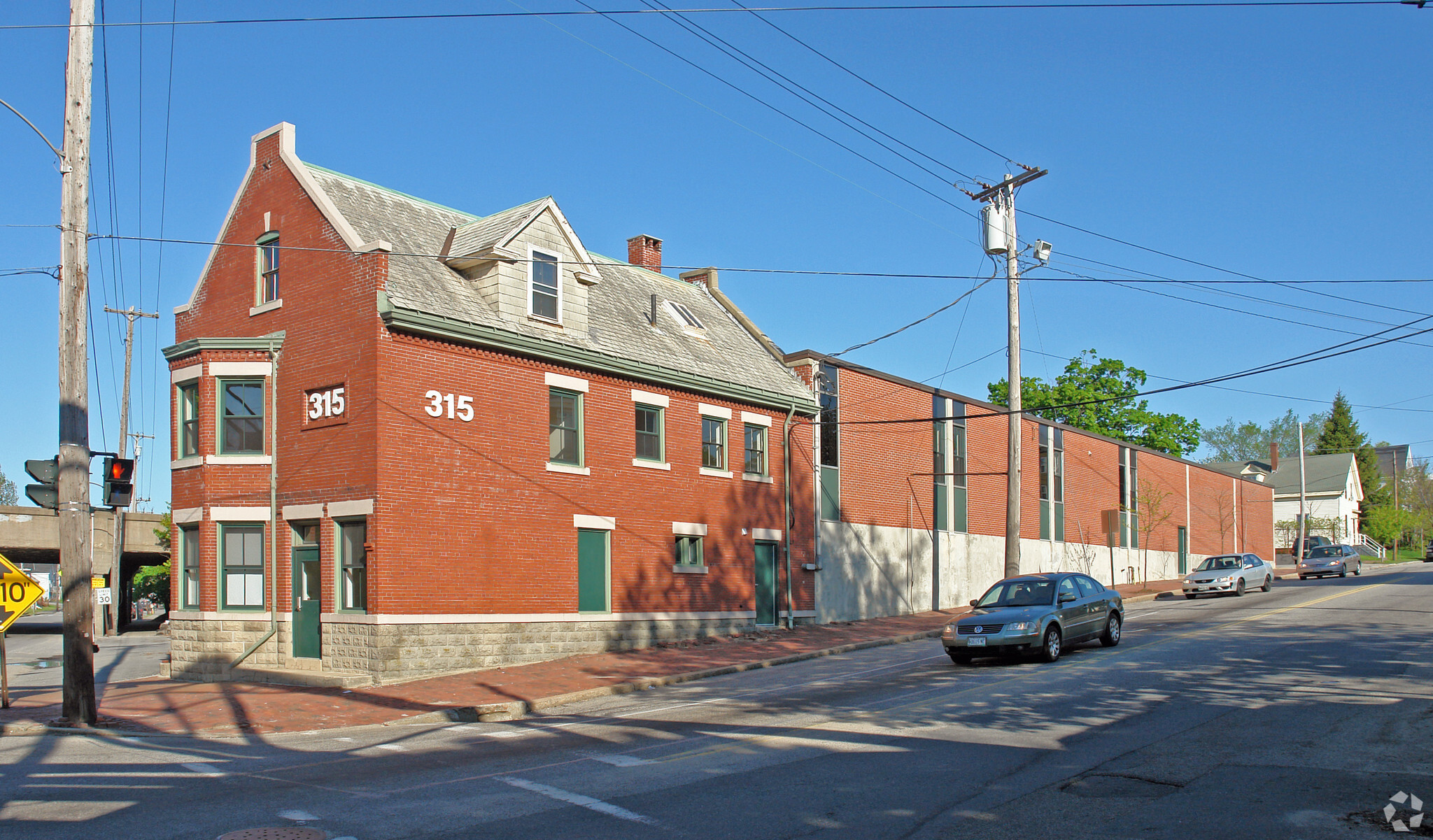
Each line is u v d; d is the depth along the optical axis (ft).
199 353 69.26
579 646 72.69
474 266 71.61
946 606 114.52
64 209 46.98
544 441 71.82
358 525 64.03
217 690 60.49
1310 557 160.86
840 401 101.60
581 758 36.91
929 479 113.80
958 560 117.39
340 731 46.32
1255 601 105.40
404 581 62.49
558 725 46.34
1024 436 132.98
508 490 69.00
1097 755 35.06
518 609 68.74
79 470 46.83
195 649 68.59
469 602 65.87
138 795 31.12
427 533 63.98
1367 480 305.32
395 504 62.49
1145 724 40.34
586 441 74.84
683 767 34.58
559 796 30.53
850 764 34.42
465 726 47.65
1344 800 28.45
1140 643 68.59
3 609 50.88
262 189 72.95
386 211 73.26
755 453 91.91
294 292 69.15
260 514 68.03
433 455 64.80
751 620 88.28
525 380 71.05
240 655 67.67
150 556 165.37
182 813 28.60
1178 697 46.39
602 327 79.56
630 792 30.91
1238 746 35.91
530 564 69.87
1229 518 201.26
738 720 44.83
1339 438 322.55
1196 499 187.21
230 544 69.05
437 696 55.47
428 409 64.90
